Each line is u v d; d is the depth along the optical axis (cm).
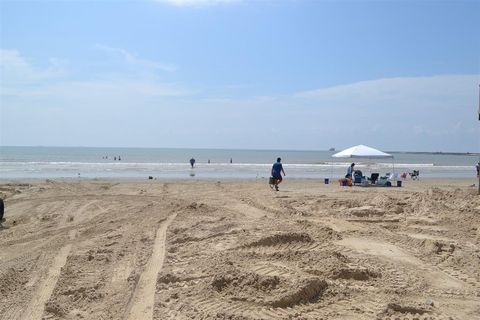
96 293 707
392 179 3494
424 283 753
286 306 637
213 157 9975
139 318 612
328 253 867
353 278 764
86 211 1572
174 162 6875
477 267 835
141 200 1852
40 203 1766
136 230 1211
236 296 664
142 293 709
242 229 1111
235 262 822
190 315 609
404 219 1302
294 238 970
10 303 681
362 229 1161
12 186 2381
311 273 777
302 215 1406
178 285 737
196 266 825
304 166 6038
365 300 669
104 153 11400
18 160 6806
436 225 1220
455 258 890
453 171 5581
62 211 1577
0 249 1033
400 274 796
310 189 2362
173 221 1332
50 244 1073
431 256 918
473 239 1062
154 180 3072
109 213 1516
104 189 2306
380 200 1603
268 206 1628
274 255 866
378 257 902
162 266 849
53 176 3500
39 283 775
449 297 693
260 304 639
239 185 2580
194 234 1113
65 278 789
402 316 617
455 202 1448
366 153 2611
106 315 625
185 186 2495
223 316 599
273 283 689
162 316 614
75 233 1203
